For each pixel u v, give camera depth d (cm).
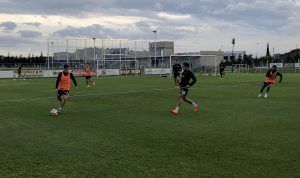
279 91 2742
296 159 822
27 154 882
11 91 2811
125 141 1016
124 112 1617
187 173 725
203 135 1092
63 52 6341
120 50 6850
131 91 2762
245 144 970
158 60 7706
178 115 1516
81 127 1241
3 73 5334
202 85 3444
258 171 737
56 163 802
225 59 9838
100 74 6206
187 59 7912
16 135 1112
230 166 771
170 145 964
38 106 1852
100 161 816
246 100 2094
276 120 1366
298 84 3591
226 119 1398
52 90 2909
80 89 3003
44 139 1052
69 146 962
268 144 969
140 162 804
